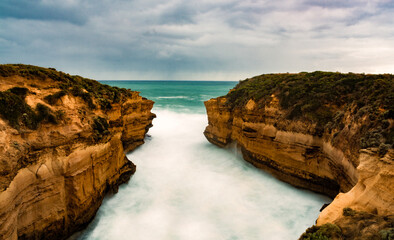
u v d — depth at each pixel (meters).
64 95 12.19
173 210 14.79
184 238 12.27
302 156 16.69
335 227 8.70
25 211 9.69
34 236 10.08
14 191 8.77
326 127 15.44
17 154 8.86
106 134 14.15
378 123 10.85
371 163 9.45
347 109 14.48
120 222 13.56
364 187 9.70
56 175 10.84
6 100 9.27
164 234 12.58
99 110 15.09
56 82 12.95
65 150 11.19
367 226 8.22
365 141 10.54
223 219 13.88
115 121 16.67
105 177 14.87
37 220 10.16
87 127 12.57
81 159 12.09
